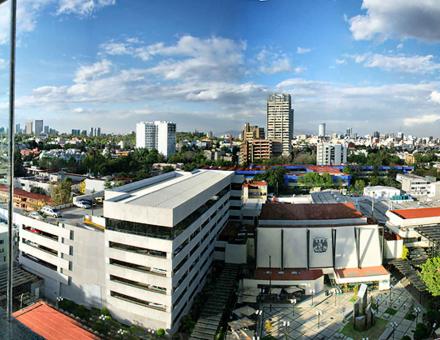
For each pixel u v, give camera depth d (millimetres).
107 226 55656
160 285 52219
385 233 83188
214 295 62500
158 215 51500
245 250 74000
